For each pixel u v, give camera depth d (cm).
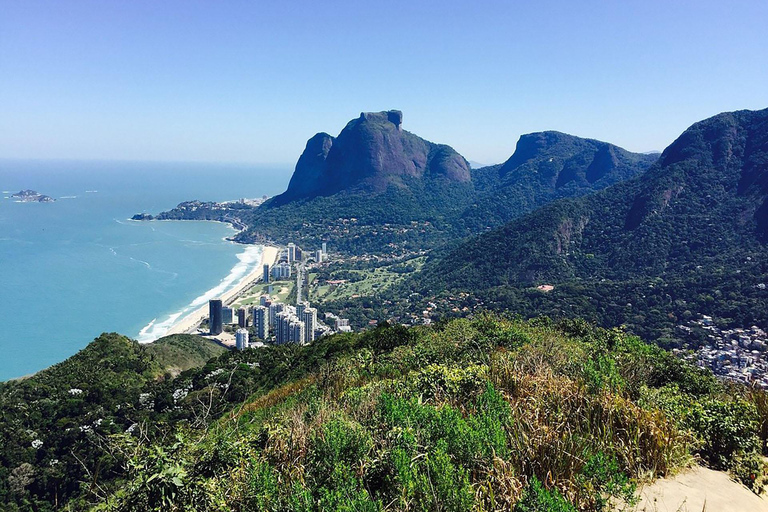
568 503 312
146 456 416
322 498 341
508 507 340
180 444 446
